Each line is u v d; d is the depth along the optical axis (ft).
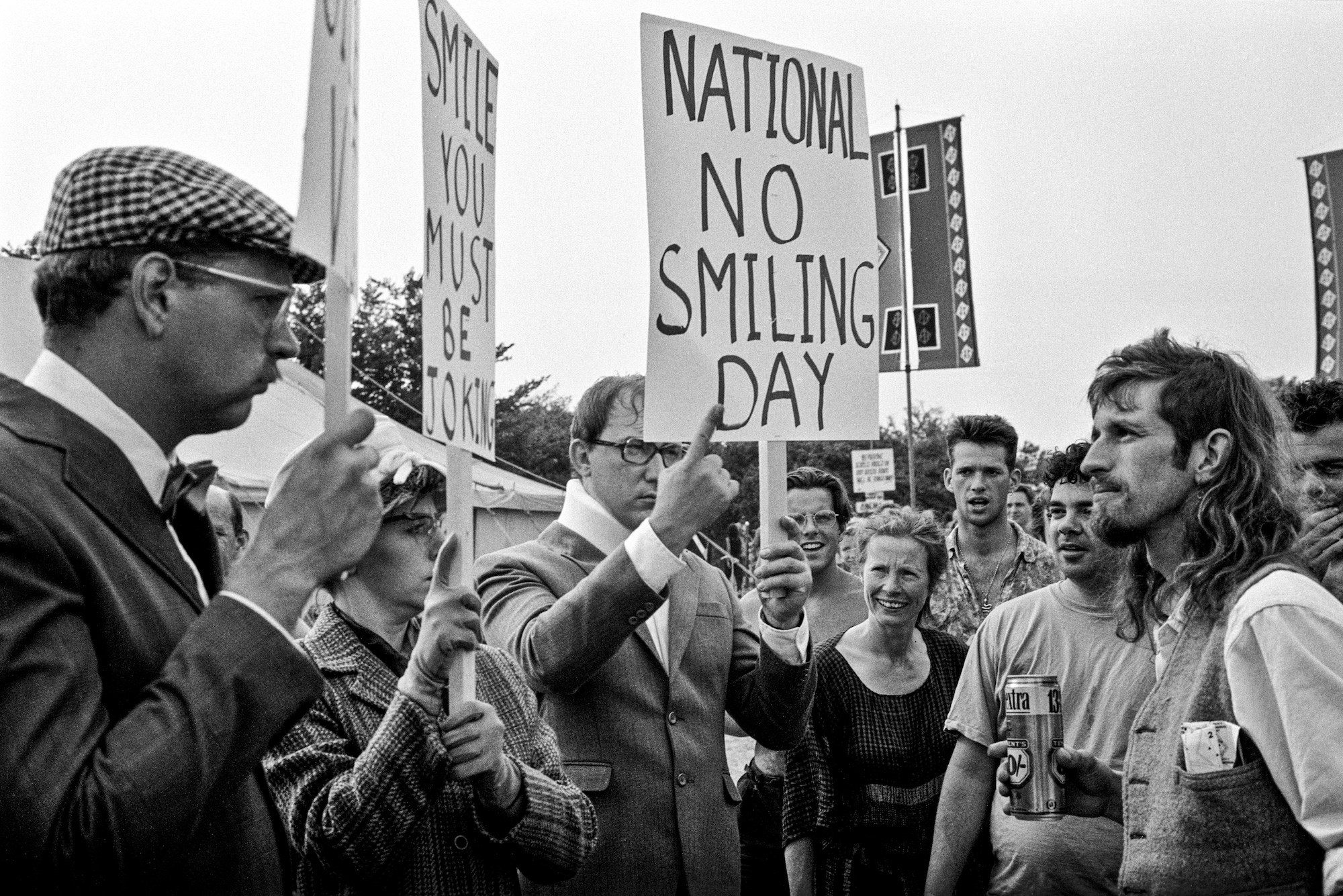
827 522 17.66
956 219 62.75
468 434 7.93
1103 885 10.65
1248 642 7.07
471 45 8.34
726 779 10.75
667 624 10.80
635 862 9.98
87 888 4.85
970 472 18.13
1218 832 7.02
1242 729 7.08
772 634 10.47
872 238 10.64
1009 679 9.50
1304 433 9.92
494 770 7.77
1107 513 8.21
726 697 11.11
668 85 9.89
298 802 7.69
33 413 5.49
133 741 5.02
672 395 9.69
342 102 5.61
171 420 5.89
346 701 8.09
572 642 9.43
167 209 5.57
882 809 12.44
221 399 5.84
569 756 10.12
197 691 5.18
